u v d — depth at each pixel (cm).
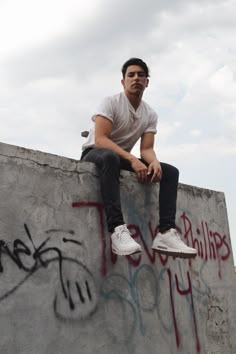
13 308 278
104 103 371
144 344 363
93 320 325
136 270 373
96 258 339
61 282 310
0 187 288
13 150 301
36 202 307
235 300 492
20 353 276
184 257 361
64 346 301
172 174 380
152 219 402
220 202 511
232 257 506
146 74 382
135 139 396
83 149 384
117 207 337
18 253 288
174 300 407
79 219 334
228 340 466
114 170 343
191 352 412
